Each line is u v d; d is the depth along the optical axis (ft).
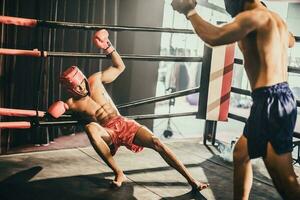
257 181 10.56
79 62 14.16
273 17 6.40
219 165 11.68
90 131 8.93
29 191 8.50
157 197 8.82
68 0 13.30
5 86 11.43
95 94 9.62
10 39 11.43
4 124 9.39
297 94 27.27
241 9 6.58
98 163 10.81
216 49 12.56
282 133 6.08
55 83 13.35
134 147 9.47
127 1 15.42
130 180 9.71
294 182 6.15
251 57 6.34
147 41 15.33
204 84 12.89
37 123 9.89
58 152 11.55
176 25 21.06
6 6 11.08
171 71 25.04
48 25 9.60
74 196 8.46
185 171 9.24
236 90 12.79
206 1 13.65
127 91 15.96
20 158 10.68
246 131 6.61
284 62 6.43
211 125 14.05
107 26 10.33
